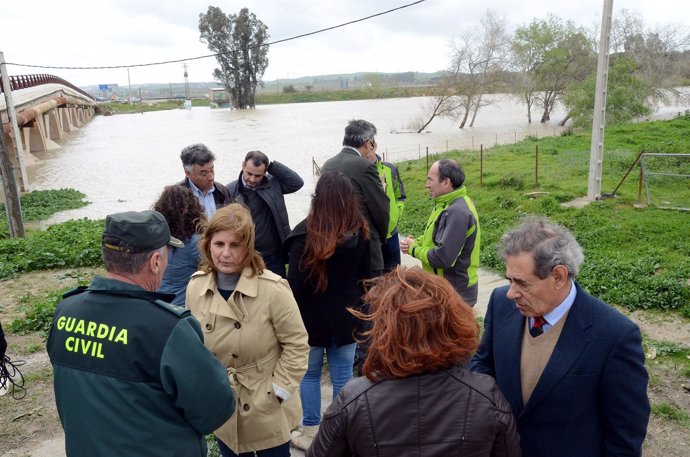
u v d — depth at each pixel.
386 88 137.12
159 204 4.03
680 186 14.83
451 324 1.88
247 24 98.12
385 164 6.04
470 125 53.09
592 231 10.88
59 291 8.27
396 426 1.82
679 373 5.23
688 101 43.34
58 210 21.77
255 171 5.19
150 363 2.23
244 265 3.04
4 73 24.88
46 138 47.31
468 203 4.43
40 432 4.57
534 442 2.34
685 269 8.04
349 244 3.58
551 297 2.24
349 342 3.84
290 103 134.75
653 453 4.05
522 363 2.38
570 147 24.25
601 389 2.23
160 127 69.38
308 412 4.16
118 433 2.21
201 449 2.51
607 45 12.55
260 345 3.07
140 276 2.38
